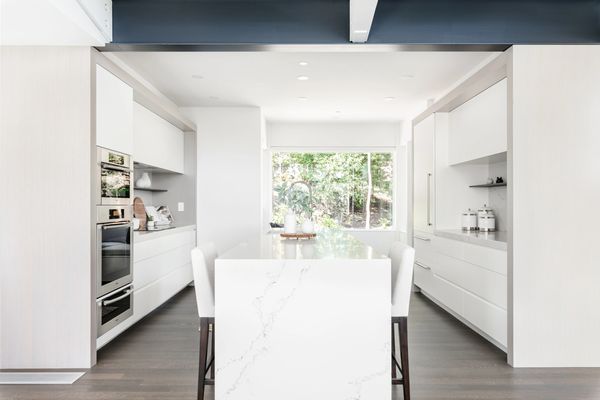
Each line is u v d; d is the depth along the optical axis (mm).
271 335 2238
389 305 2246
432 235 4863
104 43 3012
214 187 6031
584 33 3100
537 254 3031
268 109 6160
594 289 3027
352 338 2242
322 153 7480
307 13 3115
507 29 3088
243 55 3875
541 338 3029
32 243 3002
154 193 6020
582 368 3010
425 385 2715
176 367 3014
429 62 4070
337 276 2236
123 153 3611
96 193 3090
